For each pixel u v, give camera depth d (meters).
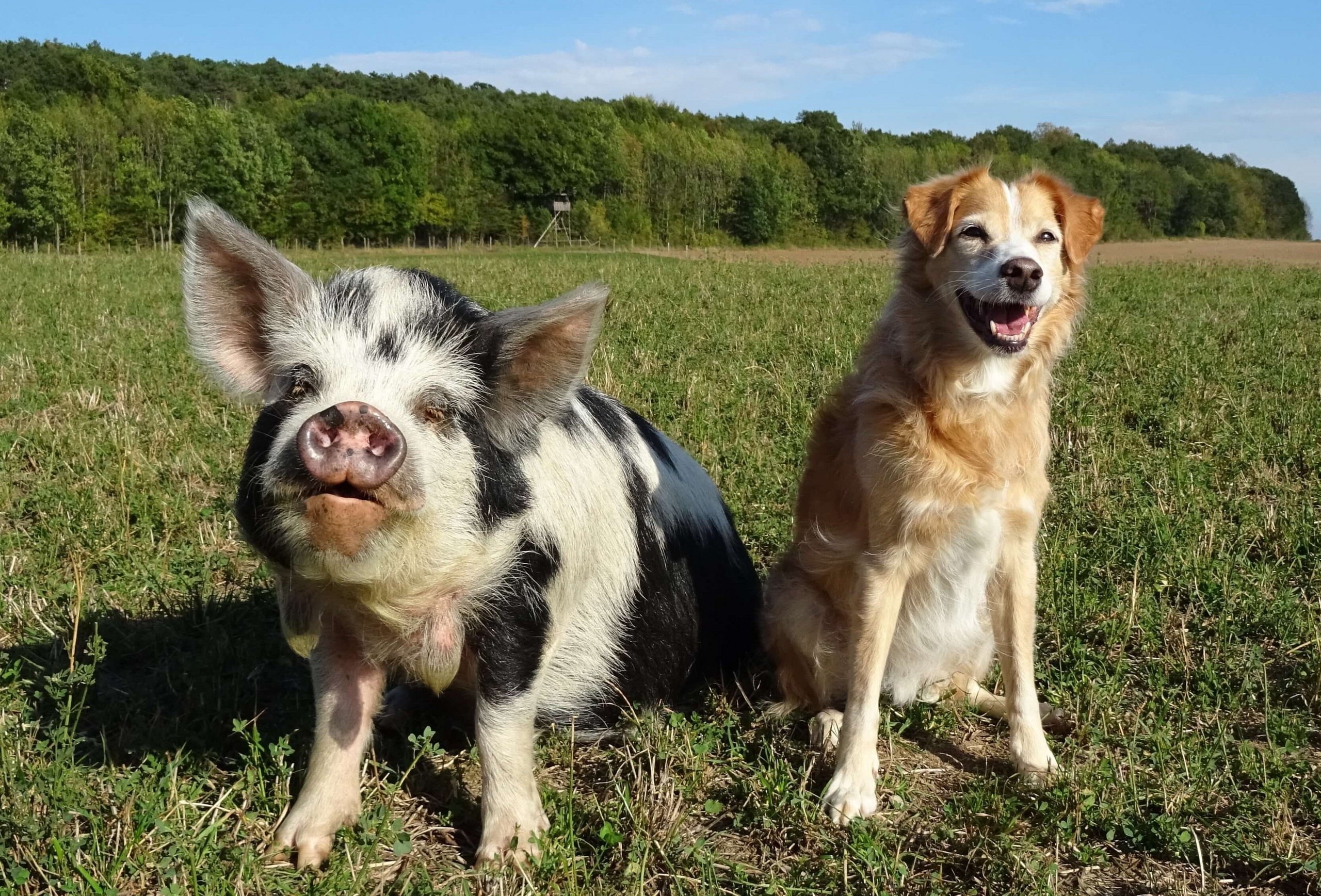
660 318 4.72
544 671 1.43
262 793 1.43
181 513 2.12
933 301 1.60
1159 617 1.81
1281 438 2.54
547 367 1.34
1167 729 1.56
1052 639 1.81
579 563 1.48
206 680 1.63
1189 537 2.03
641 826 1.40
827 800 1.48
